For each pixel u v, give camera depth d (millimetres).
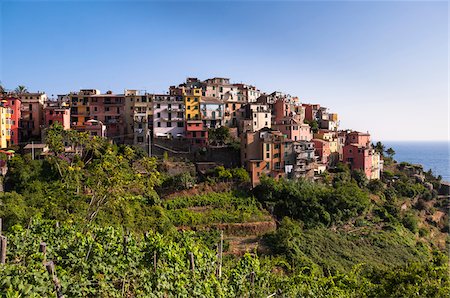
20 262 15766
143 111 88188
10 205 38781
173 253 17031
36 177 55562
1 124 70375
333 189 72188
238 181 71000
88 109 89188
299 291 23188
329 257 53844
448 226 82062
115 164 23984
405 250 60750
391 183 93062
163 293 15680
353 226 67375
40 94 87438
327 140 97062
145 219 49500
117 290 15547
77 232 17984
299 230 59625
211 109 91938
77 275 15109
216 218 59344
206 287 16719
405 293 22953
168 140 82688
